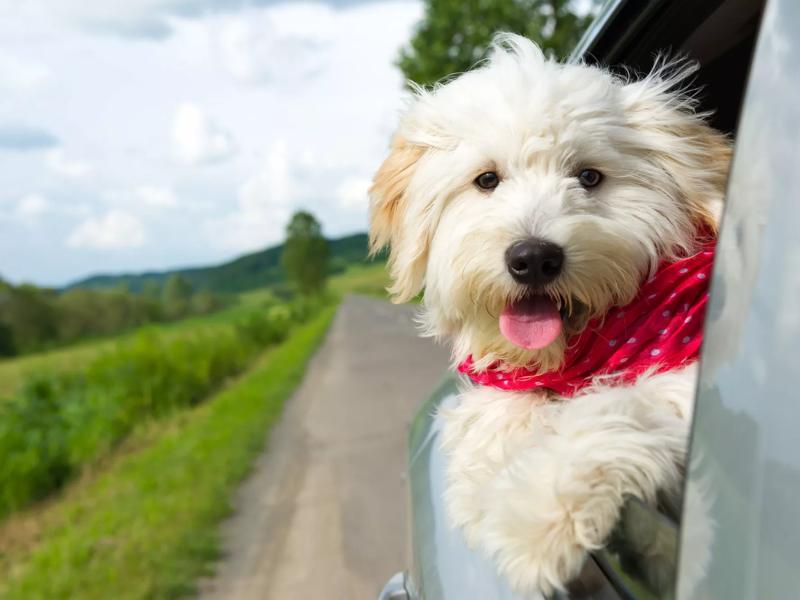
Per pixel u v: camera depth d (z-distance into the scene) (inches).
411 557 85.0
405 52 771.4
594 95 83.7
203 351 791.7
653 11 83.4
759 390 36.3
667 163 82.2
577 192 79.9
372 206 104.8
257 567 216.7
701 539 38.2
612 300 77.3
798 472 33.4
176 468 356.2
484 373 83.1
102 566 232.4
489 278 78.8
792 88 37.8
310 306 2655.0
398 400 441.7
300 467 320.8
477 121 86.9
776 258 36.9
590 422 57.0
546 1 679.1
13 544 304.8
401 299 97.6
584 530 50.4
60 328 2268.7
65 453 429.7
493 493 57.1
